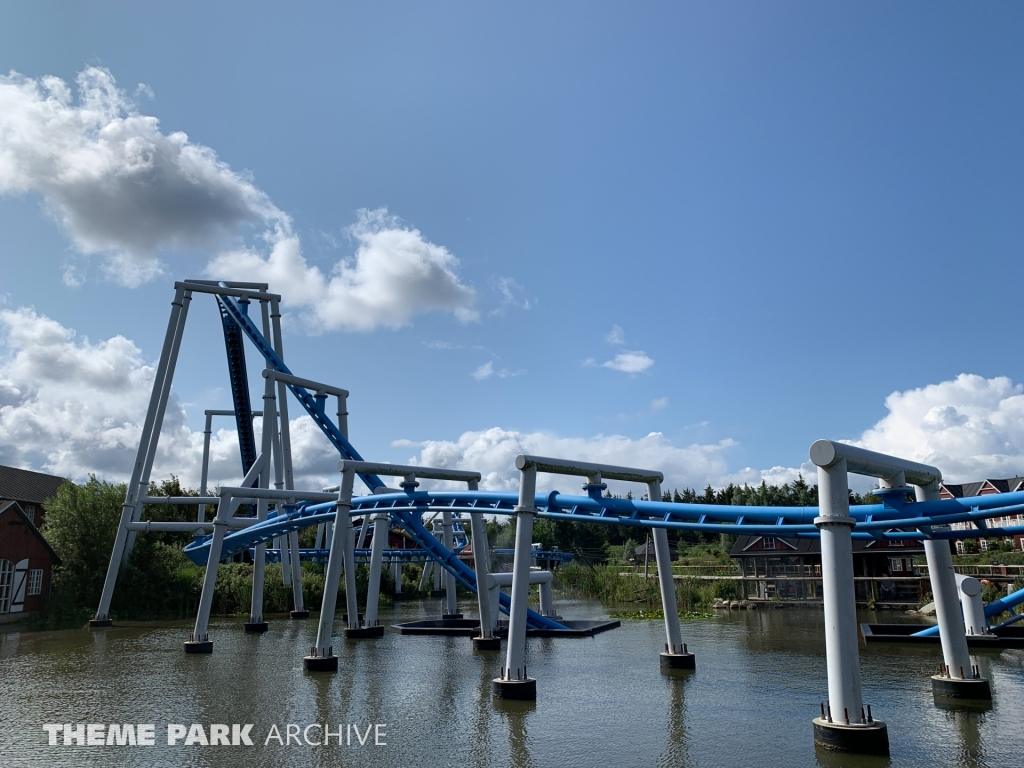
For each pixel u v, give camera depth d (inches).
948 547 658.8
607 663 919.7
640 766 470.6
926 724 558.3
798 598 1820.9
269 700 693.9
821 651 1001.5
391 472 992.2
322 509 1139.9
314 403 1615.4
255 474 1513.3
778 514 631.8
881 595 1787.6
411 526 1343.5
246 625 1348.4
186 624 1515.7
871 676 778.8
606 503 749.9
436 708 652.7
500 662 939.3
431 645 1136.8
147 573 1710.1
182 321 1685.5
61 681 807.7
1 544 1444.4
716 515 677.9
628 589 2133.4
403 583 2588.6
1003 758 467.8
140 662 953.5
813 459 490.0
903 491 579.2
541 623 1322.6
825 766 457.4
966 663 652.7
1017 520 1605.6
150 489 2832.2
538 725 586.6
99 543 1686.8
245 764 486.6
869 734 466.6
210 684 782.5
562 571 2571.4
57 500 1747.0
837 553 484.1
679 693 713.6
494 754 503.2
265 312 1756.9
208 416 2236.7
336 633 1326.3
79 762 495.2
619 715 619.5
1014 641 970.7
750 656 957.2
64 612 1563.7
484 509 916.0
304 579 1937.7
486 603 1085.8
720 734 549.6
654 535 889.5
